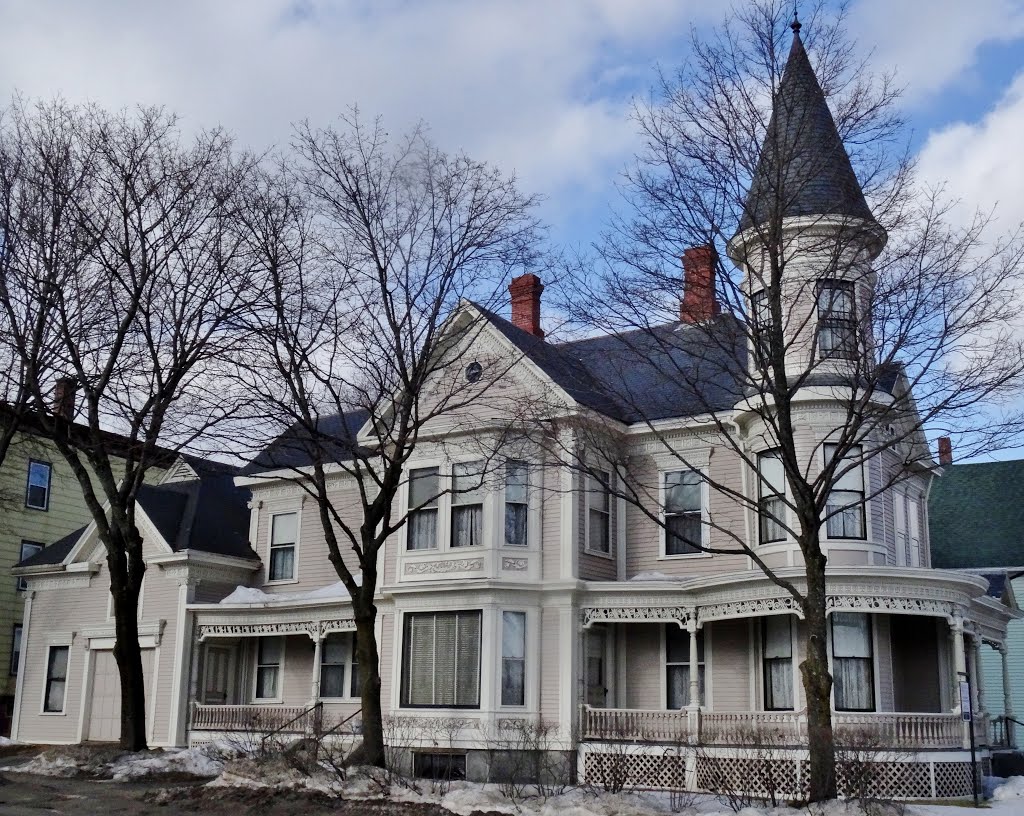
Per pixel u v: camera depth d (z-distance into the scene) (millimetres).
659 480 26219
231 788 18016
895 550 24859
